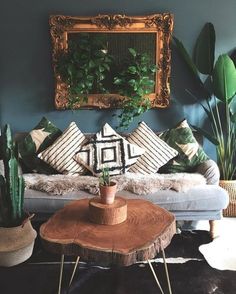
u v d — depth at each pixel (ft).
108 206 6.21
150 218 6.42
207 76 11.65
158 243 5.68
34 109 12.07
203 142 11.83
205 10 11.35
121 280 7.34
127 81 11.29
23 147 10.19
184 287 7.11
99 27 11.31
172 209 8.55
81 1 11.30
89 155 9.75
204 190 8.64
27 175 9.63
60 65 11.30
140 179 9.02
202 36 10.98
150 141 10.05
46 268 7.82
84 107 11.85
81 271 7.67
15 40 11.58
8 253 7.08
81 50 11.04
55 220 6.38
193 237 9.21
